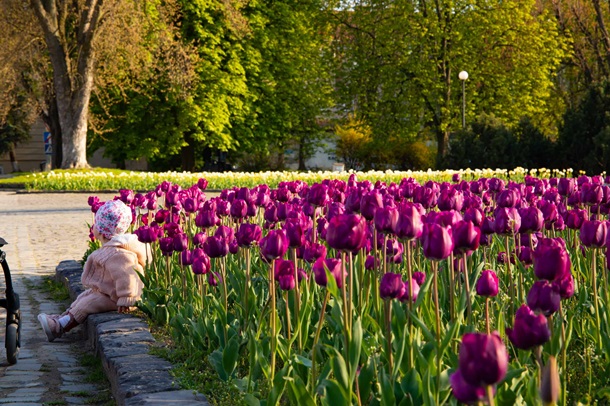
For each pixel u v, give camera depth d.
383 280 3.86
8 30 36.84
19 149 68.88
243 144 51.03
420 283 4.81
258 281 7.12
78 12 38.47
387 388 3.56
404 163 58.28
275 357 5.01
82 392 5.92
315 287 5.75
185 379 5.22
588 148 36.69
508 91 48.75
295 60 51.91
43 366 6.82
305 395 3.74
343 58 52.16
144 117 46.81
